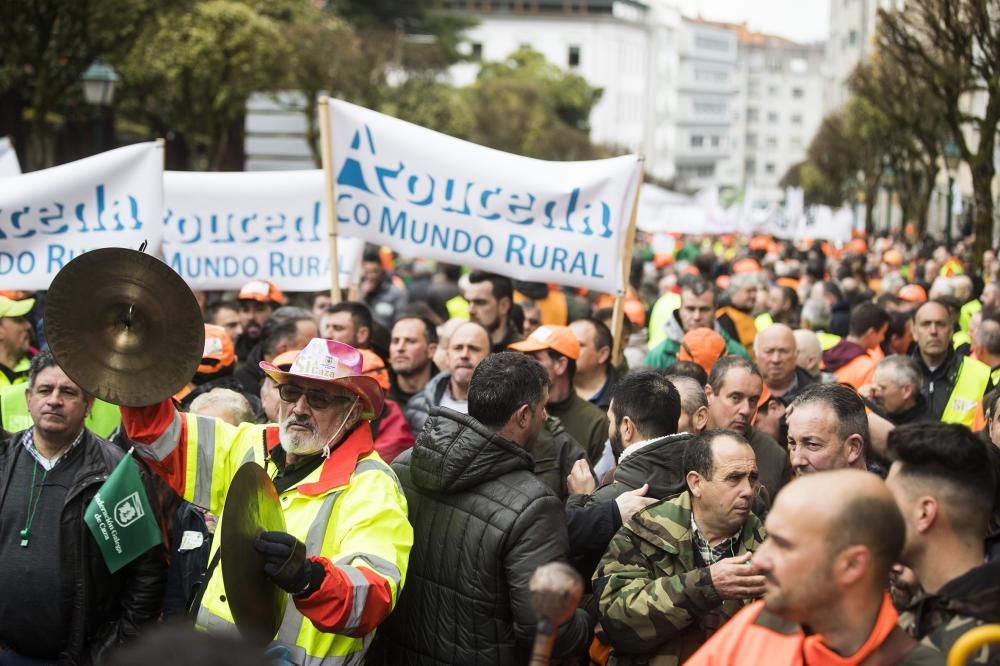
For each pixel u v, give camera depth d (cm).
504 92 7556
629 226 733
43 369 482
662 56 15325
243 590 356
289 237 905
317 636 394
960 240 3030
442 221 737
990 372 799
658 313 1016
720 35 17225
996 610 299
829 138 5181
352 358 413
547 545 411
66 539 480
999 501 390
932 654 291
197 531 489
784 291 1257
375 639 445
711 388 578
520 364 438
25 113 3033
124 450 538
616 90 14025
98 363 394
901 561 332
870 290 1675
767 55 19288
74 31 2069
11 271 693
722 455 417
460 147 735
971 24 1767
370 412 420
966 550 324
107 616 488
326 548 400
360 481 408
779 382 713
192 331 400
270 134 4000
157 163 700
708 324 863
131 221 696
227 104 3497
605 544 446
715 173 17738
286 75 3541
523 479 418
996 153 2981
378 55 4369
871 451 542
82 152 3228
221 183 900
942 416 808
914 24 1989
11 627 480
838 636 289
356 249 999
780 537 285
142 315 396
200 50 3219
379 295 1352
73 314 391
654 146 15412
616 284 734
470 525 414
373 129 738
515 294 1045
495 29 13738
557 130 7519
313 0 5581
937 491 323
